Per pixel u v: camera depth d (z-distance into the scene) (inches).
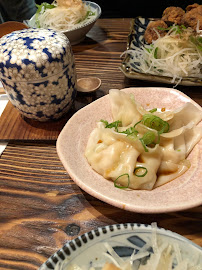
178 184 8.3
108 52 16.3
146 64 14.7
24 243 7.8
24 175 9.7
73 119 10.0
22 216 8.5
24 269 7.2
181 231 7.8
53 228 8.1
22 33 10.3
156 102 11.1
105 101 10.9
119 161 9.0
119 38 17.5
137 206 7.1
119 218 8.2
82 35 17.0
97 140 9.7
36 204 8.8
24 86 9.6
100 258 6.6
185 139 9.7
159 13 26.0
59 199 8.9
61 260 6.4
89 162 9.2
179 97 10.8
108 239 6.7
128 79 13.9
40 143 11.0
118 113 10.6
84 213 8.4
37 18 18.1
